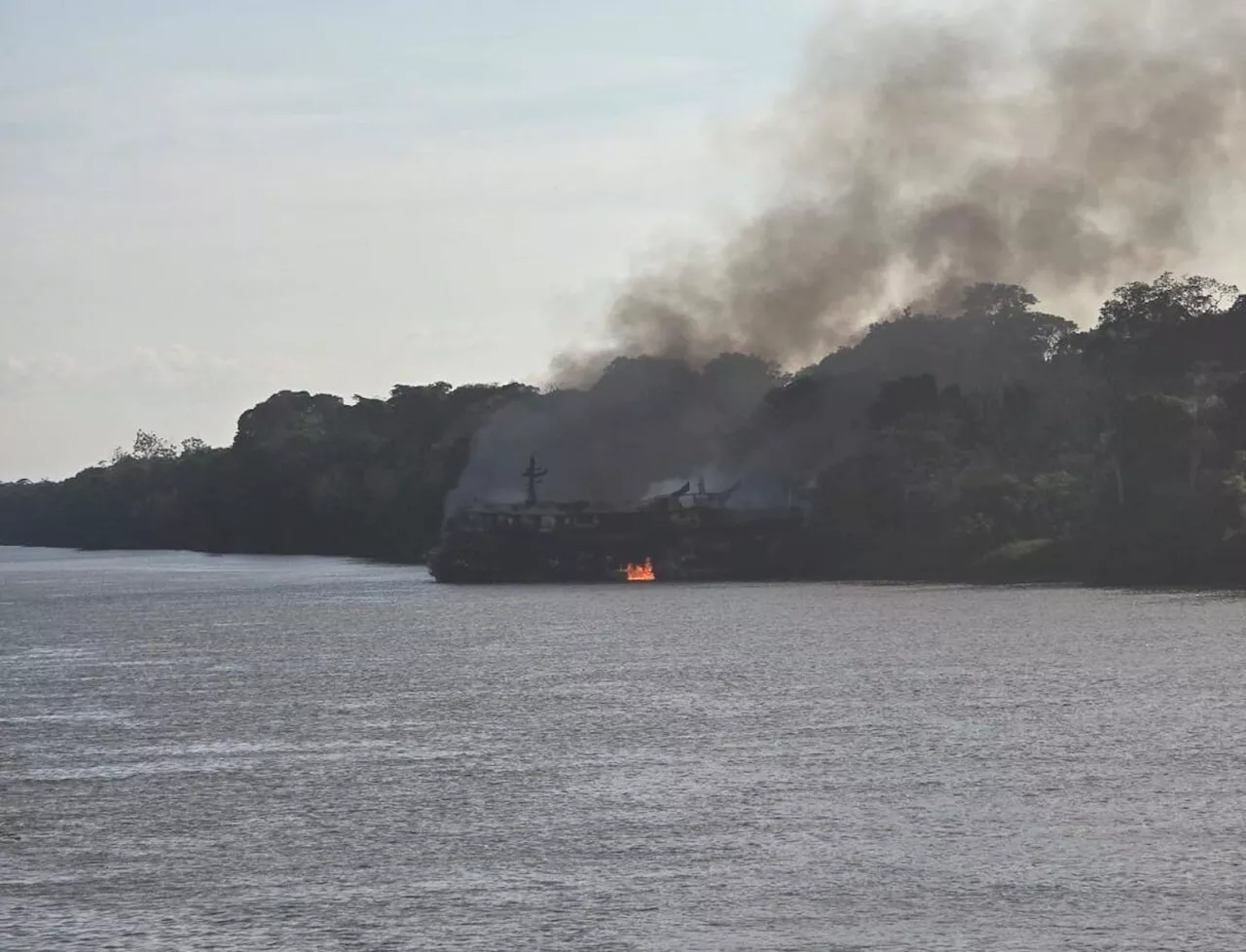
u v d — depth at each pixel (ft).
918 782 633.20
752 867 514.68
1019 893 483.92
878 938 447.83
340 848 549.13
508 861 527.40
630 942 447.83
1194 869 503.20
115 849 554.05
